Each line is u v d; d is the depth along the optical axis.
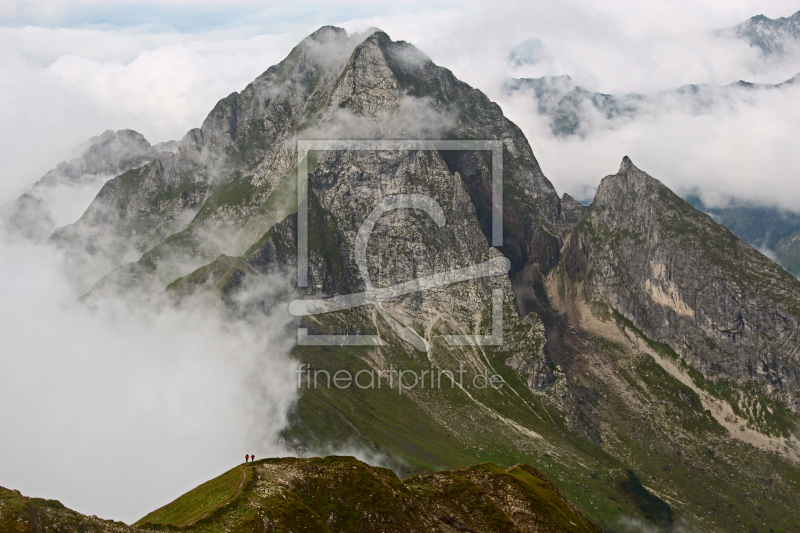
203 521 141.00
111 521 128.00
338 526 163.88
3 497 111.31
